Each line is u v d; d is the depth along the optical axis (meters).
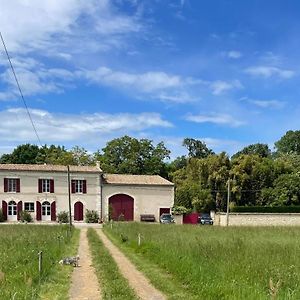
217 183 68.94
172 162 94.69
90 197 60.22
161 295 12.55
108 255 21.34
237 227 39.16
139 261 19.30
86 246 26.94
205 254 16.80
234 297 10.48
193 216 59.75
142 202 61.78
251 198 68.62
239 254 16.42
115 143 80.38
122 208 61.31
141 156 80.94
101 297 12.27
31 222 57.09
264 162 70.12
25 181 58.47
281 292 10.43
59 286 13.45
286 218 54.34
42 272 14.33
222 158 69.75
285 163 71.69
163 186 62.47
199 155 97.75
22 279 12.55
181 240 23.64
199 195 66.69
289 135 101.12
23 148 87.38
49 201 58.91
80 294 12.69
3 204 57.69
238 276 12.50
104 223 51.97
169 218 58.06
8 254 17.20
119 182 61.53
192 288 12.85
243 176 67.75
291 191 65.75
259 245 20.28
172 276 15.08
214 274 13.04
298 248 18.89
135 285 14.05
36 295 11.31
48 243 22.59
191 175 72.12
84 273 16.30
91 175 60.38
